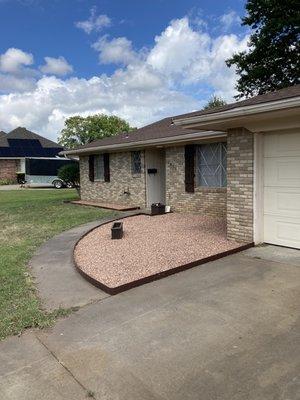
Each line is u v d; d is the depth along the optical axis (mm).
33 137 43844
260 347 3455
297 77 25531
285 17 25516
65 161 32812
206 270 5777
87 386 3062
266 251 6613
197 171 11609
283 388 2873
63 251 7570
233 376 3057
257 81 27062
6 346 3770
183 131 11383
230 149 7316
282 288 4801
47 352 3621
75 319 4312
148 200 13844
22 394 3000
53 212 14078
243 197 7145
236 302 4461
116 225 9031
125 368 3273
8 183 39438
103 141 16672
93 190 17000
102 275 5695
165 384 3021
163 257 6512
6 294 5184
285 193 6680
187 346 3557
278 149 6691
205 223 9867
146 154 13680
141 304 4625
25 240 9016
